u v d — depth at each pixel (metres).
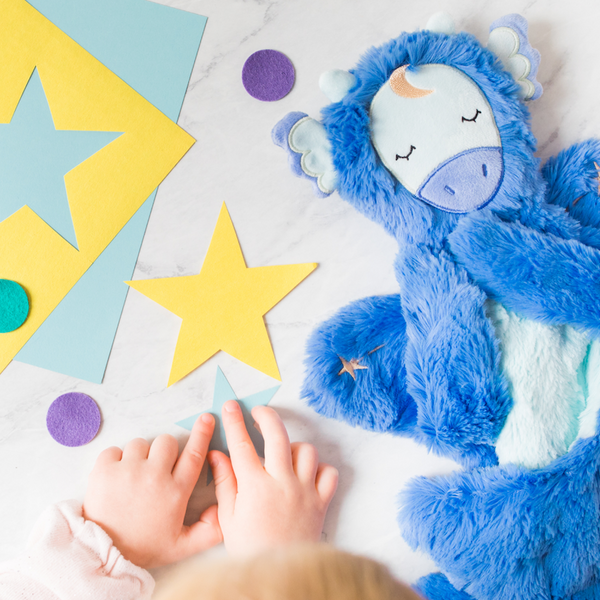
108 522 0.68
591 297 0.63
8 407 0.75
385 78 0.66
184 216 0.76
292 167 0.67
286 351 0.79
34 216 0.73
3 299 0.73
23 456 0.75
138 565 0.69
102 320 0.75
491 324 0.65
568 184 0.73
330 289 0.79
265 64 0.75
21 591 0.62
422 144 0.66
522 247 0.64
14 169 0.73
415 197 0.68
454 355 0.64
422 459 0.80
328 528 0.80
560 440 0.66
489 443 0.67
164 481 0.70
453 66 0.67
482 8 0.77
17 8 0.71
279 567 0.26
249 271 0.77
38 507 0.76
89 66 0.73
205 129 0.75
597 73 0.79
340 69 0.70
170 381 0.76
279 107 0.76
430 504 0.69
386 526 0.80
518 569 0.64
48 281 0.74
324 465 0.76
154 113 0.74
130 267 0.75
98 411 0.76
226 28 0.74
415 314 0.68
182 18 0.73
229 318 0.77
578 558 0.64
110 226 0.75
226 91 0.75
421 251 0.69
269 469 0.70
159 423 0.77
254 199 0.77
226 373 0.78
